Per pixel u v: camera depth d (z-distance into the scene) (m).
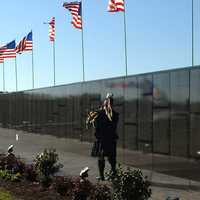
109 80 21.72
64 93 27.44
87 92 24.33
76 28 34.78
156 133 17.89
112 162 15.64
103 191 11.38
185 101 16.09
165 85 17.23
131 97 19.75
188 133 15.93
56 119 28.80
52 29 42.19
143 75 18.77
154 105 18.00
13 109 39.09
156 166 17.84
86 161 21.39
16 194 13.93
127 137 20.09
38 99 32.44
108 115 15.58
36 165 15.07
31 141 33.91
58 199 12.89
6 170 16.86
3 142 33.62
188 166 15.95
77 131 25.62
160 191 13.73
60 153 25.25
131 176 10.31
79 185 12.34
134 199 10.27
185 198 12.71
